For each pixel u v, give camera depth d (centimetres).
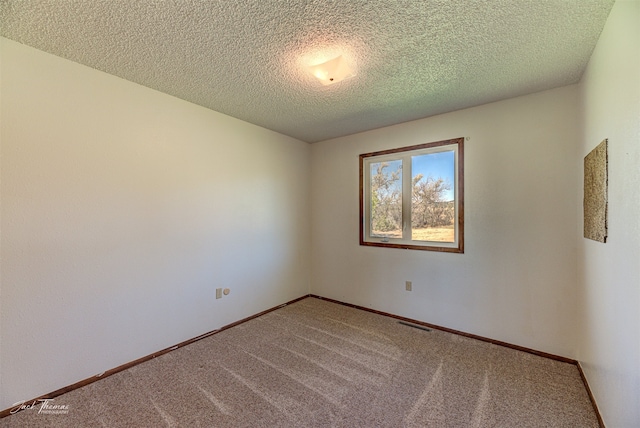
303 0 133
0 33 157
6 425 154
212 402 174
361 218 351
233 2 134
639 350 114
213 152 279
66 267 185
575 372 206
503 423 156
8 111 163
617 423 134
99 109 200
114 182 209
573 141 220
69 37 162
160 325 237
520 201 243
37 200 174
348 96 244
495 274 255
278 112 283
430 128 294
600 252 161
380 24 152
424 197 302
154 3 135
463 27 154
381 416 162
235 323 299
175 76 209
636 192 116
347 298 365
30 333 171
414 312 304
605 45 150
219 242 285
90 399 177
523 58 184
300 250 389
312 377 201
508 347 246
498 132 253
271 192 345
